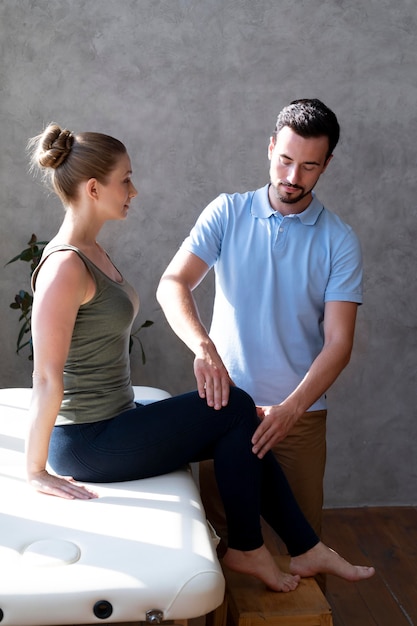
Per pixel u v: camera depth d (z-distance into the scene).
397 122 3.75
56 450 2.09
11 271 3.68
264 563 2.09
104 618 1.65
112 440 2.06
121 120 3.63
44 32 3.55
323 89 3.70
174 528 1.86
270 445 2.16
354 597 3.19
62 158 2.09
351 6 3.66
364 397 3.94
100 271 2.06
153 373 3.80
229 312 2.56
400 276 3.86
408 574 3.37
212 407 2.10
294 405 2.29
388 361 3.92
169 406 2.11
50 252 2.04
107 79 3.60
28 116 3.59
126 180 2.14
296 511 2.18
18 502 1.95
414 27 3.71
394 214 3.82
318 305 2.57
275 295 2.51
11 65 3.56
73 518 1.88
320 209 2.56
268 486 2.18
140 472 2.11
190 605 1.67
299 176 2.41
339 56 3.69
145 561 1.72
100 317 2.06
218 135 3.68
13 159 3.61
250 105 3.68
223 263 2.57
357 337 3.89
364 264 3.83
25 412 2.62
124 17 3.57
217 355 2.26
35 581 1.64
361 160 3.77
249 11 3.62
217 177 3.71
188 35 3.62
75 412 2.09
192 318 2.40
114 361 2.12
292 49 3.66
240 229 2.56
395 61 3.71
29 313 3.70
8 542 1.77
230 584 2.16
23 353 3.73
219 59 3.64
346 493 4.00
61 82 3.59
